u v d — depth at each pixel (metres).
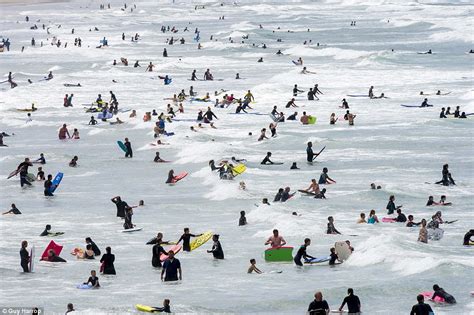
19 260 123.56
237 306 97.00
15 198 171.75
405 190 168.50
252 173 188.50
